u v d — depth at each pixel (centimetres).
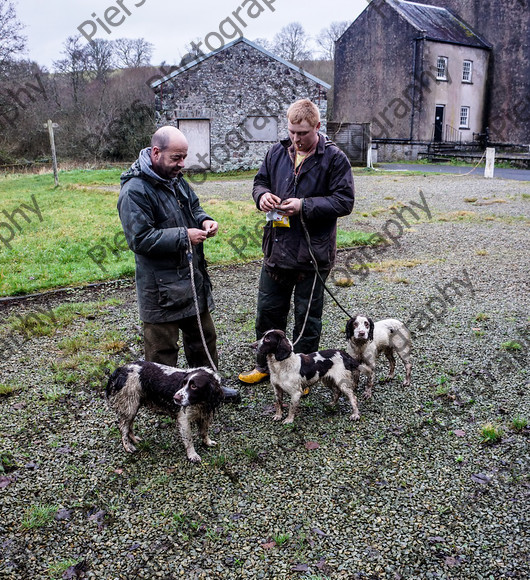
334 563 267
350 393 400
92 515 304
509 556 269
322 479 334
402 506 308
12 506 312
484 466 344
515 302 669
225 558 272
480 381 461
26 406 429
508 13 3262
